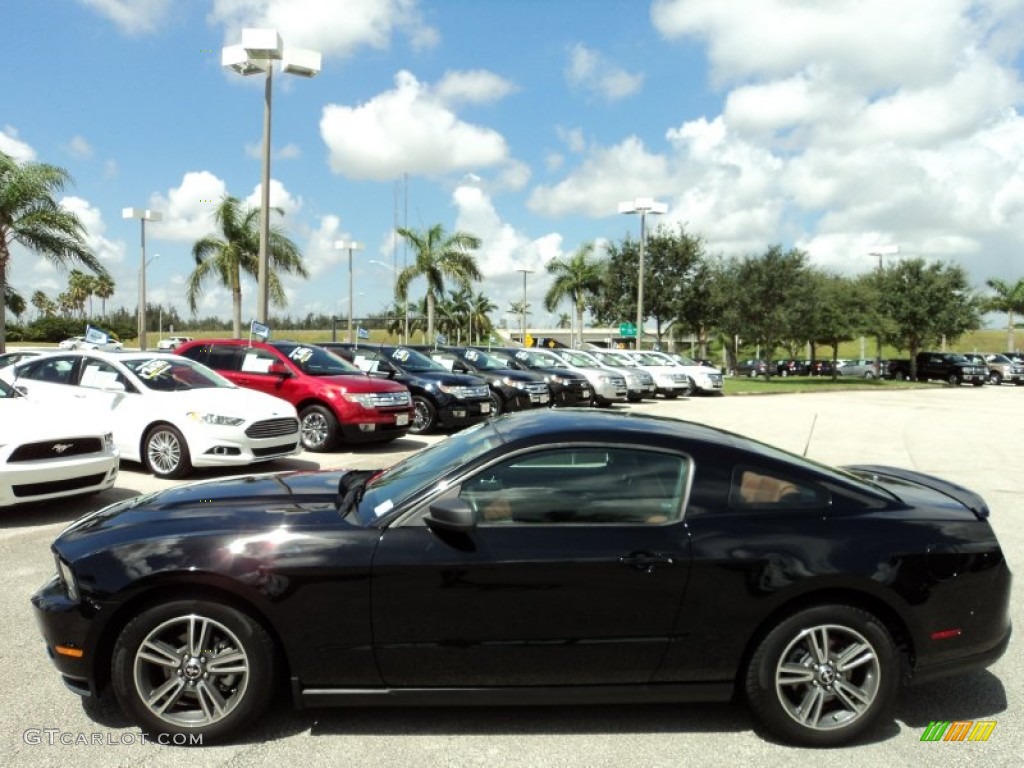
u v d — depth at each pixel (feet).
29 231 69.72
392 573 10.50
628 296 131.03
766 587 10.64
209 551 10.62
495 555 10.57
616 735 11.14
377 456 36.88
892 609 10.93
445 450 12.87
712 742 11.01
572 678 10.79
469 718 11.55
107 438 23.89
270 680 10.75
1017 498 29.25
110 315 298.97
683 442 11.48
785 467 11.51
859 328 130.93
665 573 10.62
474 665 10.69
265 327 54.34
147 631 10.65
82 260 72.90
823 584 10.69
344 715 11.60
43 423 22.53
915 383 137.39
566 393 63.36
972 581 11.05
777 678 10.80
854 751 10.86
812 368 169.68
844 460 38.22
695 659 10.79
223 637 10.82
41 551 19.79
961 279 136.98
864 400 87.92
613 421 12.29
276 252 95.45
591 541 10.72
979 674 13.51
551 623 10.62
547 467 11.23
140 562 10.58
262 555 10.57
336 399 37.40
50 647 10.89
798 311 122.31
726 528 10.87
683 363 93.86
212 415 29.53
